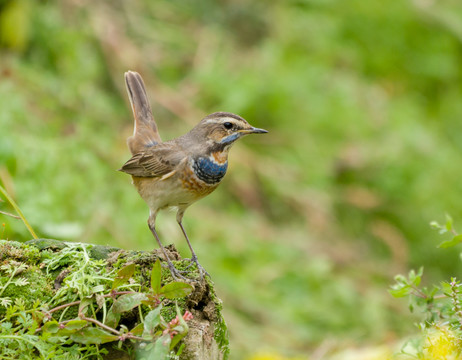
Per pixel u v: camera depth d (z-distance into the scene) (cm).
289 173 1523
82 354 565
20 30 1420
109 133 1379
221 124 832
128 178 1298
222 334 656
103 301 572
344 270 1420
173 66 1625
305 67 1716
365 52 1878
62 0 1541
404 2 1956
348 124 1652
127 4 1652
